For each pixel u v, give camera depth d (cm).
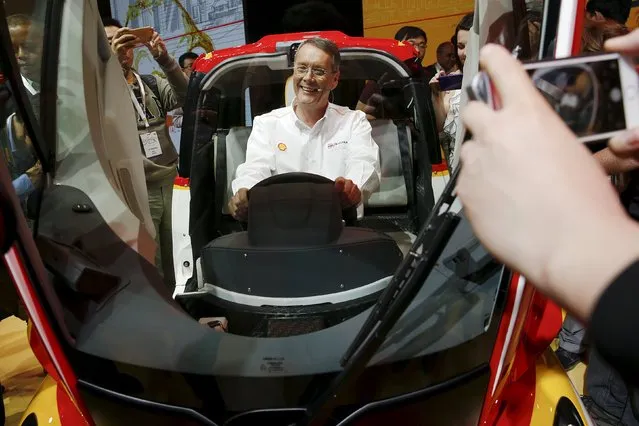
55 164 129
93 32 141
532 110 43
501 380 108
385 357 95
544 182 42
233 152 249
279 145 209
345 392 94
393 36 357
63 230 117
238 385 94
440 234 81
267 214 123
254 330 110
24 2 125
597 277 38
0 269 119
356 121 212
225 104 268
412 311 103
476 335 100
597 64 53
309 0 296
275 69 251
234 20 383
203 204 239
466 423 107
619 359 36
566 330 256
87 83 133
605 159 55
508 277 102
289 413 95
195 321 106
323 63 201
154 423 100
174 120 345
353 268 112
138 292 111
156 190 322
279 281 112
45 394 131
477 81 46
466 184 46
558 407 124
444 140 224
